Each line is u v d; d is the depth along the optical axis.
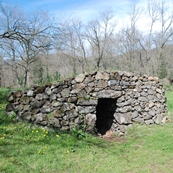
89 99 6.59
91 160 4.59
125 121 6.99
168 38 30.47
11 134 5.31
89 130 6.48
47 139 5.36
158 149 5.24
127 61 32.44
